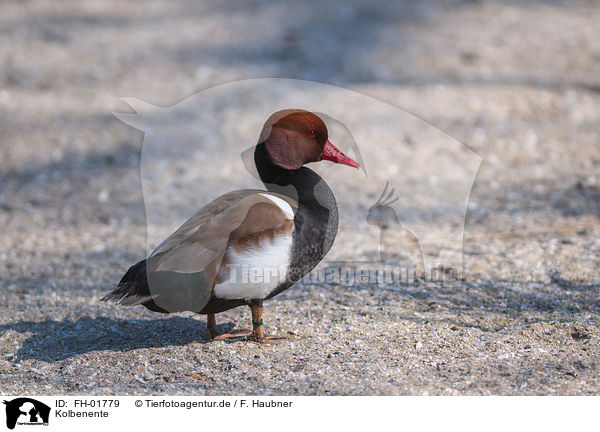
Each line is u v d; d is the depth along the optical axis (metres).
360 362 7.12
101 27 24.39
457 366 6.93
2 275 10.11
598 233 10.68
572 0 26.30
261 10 25.78
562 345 7.28
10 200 13.51
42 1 27.36
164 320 8.48
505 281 9.19
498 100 16.91
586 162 13.88
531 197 12.39
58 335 8.16
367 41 21.97
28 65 20.62
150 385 6.82
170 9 26.66
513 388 6.47
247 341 7.66
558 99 17.09
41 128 16.58
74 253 10.99
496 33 22.41
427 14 24.64
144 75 19.62
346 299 8.79
